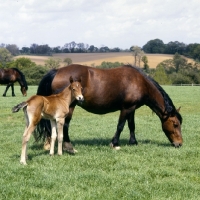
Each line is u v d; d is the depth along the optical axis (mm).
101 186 6965
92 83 8969
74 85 8461
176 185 7035
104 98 9062
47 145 9062
